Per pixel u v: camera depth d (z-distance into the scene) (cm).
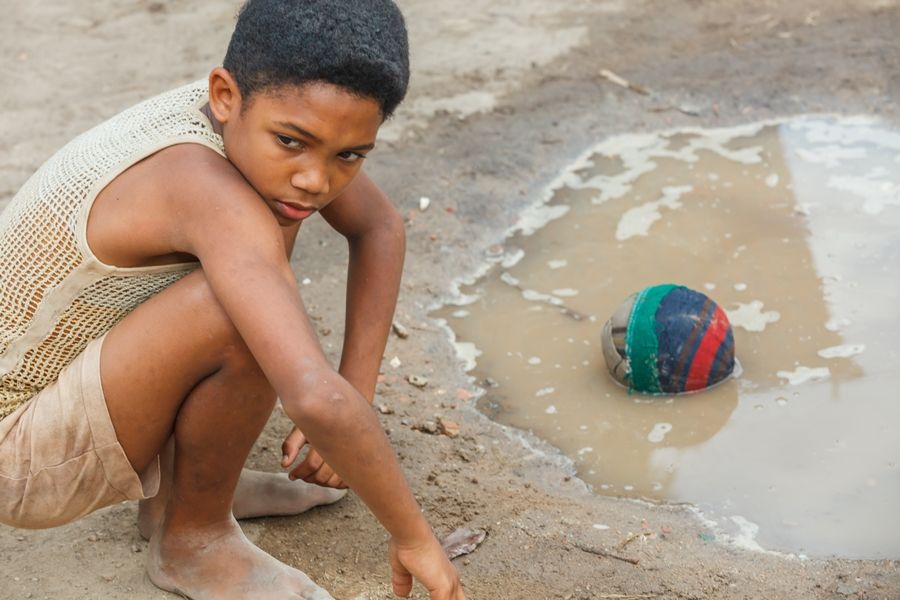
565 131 596
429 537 250
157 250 257
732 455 384
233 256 238
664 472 378
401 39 249
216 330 252
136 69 662
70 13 740
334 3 239
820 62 646
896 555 333
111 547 321
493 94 635
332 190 254
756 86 628
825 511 354
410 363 434
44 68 668
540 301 473
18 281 270
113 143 264
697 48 676
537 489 369
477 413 409
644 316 411
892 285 463
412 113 617
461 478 368
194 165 251
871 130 579
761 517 353
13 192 540
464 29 714
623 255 497
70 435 267
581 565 323
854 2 714
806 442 387
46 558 317
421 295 477
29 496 273
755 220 514
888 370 418
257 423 271
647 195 539
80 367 265
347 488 349
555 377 429
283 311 233
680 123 600
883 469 372
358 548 328
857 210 515
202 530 294
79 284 265
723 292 467
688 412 407
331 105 237
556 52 680
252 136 247
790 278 472
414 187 548
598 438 396
